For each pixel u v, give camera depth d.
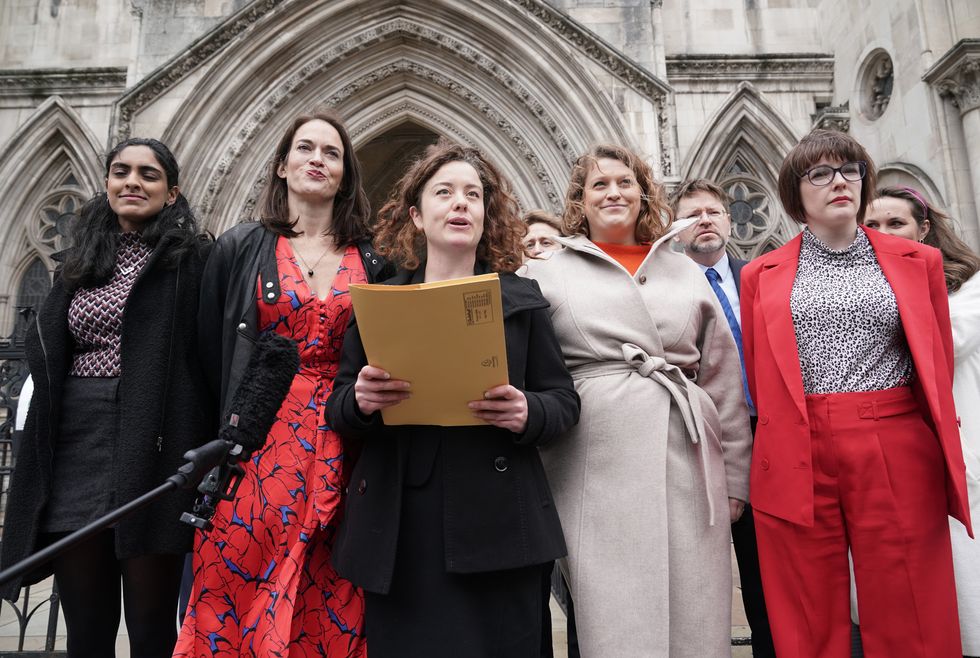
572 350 2.36
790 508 2.16
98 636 2.20
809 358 2.26
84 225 2.45
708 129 9.91
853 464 2.10
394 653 1.77
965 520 2.00
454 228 2.08
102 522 1.25
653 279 2.46
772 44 10.66
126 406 2.17
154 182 2.47
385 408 1.82
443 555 1.82
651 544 2.10
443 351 1.67
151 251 2.45
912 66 7.98
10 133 10.57
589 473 2.21
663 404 2.23
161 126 8.93
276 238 2.37
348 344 2.10
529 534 1.84
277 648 1.80
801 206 2.47
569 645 3.04
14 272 10.20
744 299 2.60
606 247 2.56
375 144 13.89
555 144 9.48
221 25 9.07
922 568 2.01
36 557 1.13
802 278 2.38
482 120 10.10
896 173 8.24
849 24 9.69
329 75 9.88
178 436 2.23
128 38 10.96
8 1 11.10
